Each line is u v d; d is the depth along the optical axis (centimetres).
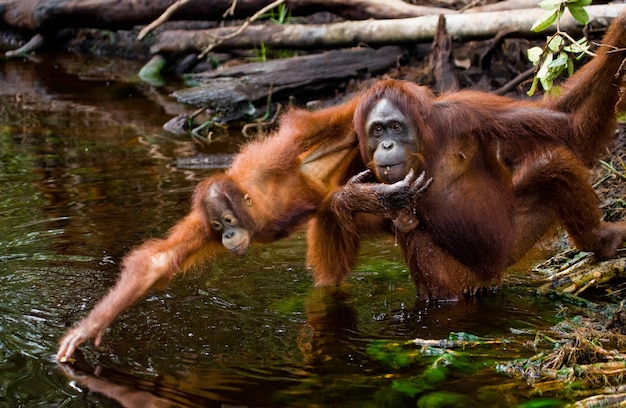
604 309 838
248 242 810
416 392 666
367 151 823
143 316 823
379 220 888
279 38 1742
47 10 2091
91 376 693
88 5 2019
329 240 890
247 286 910
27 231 1052
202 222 809
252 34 1769
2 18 2208
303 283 920
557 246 1030
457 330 791
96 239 1022
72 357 730
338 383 681
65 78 2006
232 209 797
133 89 1891
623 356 707
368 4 1677
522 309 842
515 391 666
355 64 1662
